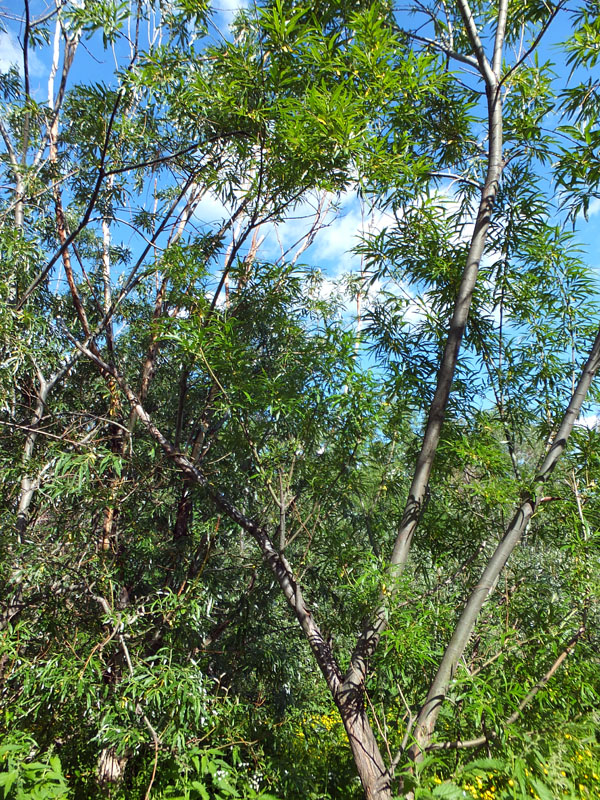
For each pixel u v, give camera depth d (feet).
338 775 13.21
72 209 15.52
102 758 12.51
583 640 9.10
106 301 16.70
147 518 15.52
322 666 9.28
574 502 9.47
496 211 11.59
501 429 11.35
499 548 8.86
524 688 8.24
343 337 10.31
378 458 11.76
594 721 8.51
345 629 12.01
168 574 14.84
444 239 11.69
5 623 11.52
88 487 12.46
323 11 11.44
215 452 15.06
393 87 9.79
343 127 9.18
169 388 17.92
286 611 16.40
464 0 10.69
